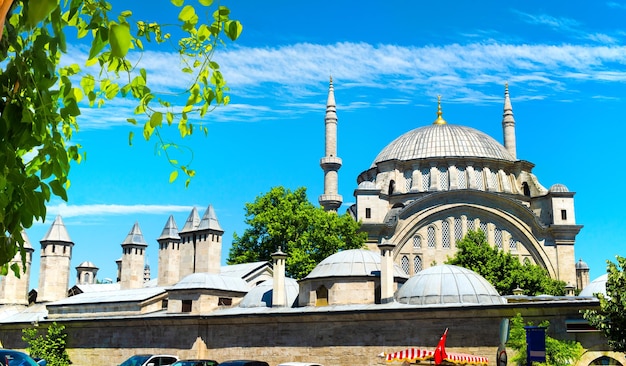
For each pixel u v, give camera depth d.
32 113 7.38
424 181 94.50
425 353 30.98
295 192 79.38
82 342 54.28
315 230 72.56
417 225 87.25
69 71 9.25
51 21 7.21
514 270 74.12
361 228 86.38
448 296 42.75
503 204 87.38
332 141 99.19
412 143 99.00
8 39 7.09
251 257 75.56
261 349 45.53
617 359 36.94
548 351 36.91
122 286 70.00
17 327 59.97
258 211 78.44
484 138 99.31
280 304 47.59
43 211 7.31
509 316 38.84
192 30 8.93
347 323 42.94
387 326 41.81
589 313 33.22
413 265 86.38
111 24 6.78
